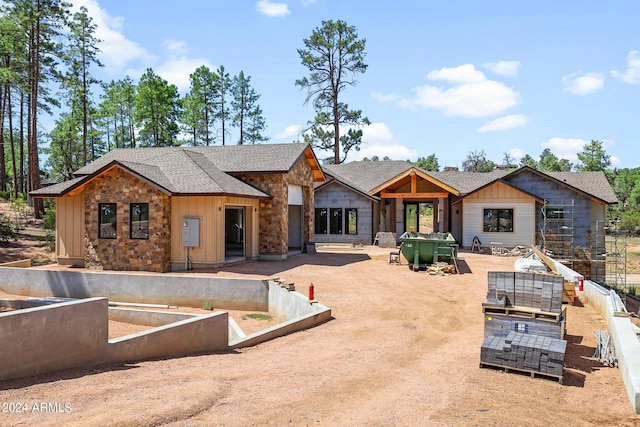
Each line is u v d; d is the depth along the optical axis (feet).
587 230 94.99
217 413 19.15
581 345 33.14
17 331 21.63
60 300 48.98
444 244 66.03
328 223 108.17
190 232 66.54
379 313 44.01
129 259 67.36
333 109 170.81
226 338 33.19
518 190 93.25
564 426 19.30
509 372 26.76
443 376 25.96
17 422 17.02
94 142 203.51
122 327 43.86
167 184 67.31
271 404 20.58
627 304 88.94
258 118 212.43
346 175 123.24
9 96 168.04
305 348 32.40
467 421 19.36
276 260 77.20
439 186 98.48
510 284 31.35
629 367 23.65
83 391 20.79
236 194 67.46
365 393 22.72
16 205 146.82
